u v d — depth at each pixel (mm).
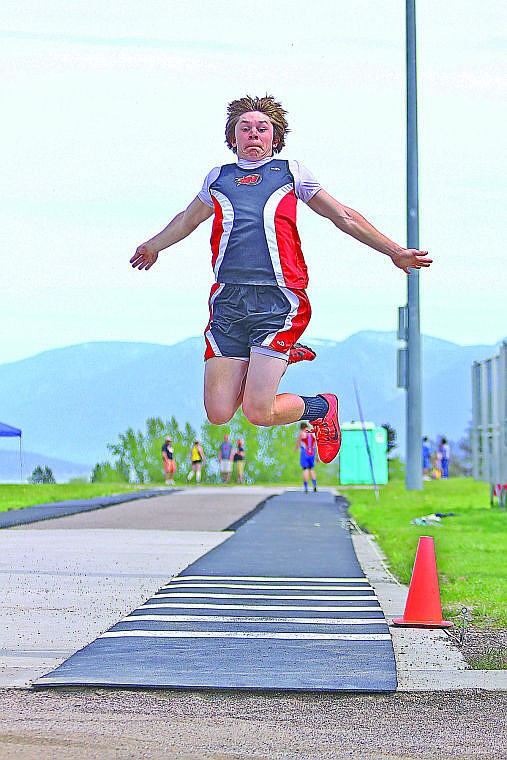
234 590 15102
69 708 8789
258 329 8680
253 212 8727
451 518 27469
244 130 8922
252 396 8617
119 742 7910
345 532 24953
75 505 34656
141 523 27797
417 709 8914
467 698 9258
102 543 22203
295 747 7867
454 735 8188
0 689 9414
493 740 8062
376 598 14430
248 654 10703
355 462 52094
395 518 28078
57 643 11602
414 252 8922
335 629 12094
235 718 8570
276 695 9258
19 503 35344
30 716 8539
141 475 72188
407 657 11109
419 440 41469
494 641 11953
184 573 17031
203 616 12898
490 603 14336
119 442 72562
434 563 13117
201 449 65562
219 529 25859
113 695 9195
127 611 13641
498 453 28953
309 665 10242
